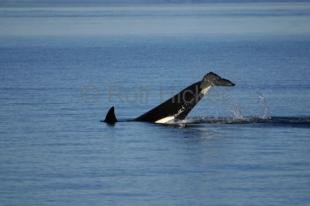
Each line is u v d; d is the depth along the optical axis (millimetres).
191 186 81500
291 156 94625
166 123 117562
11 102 138625
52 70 193000
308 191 79312
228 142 103250
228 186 81375
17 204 75688
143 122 118375
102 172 87438
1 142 104000
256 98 143625
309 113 126000
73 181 83750
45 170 88562
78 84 164125
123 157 94688
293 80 167750
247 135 107750
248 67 196750
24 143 103250
